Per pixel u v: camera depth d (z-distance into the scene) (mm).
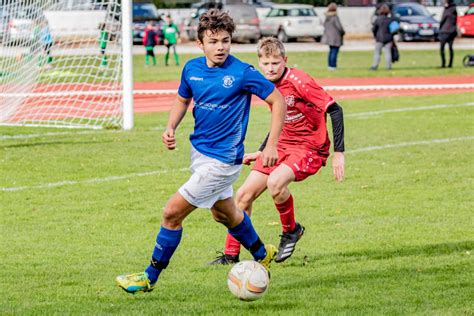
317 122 12555
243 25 74562
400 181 19625
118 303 10750
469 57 53312
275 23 76250
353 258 13039
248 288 10195
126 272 12375
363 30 87250
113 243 14305
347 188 18906
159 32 73438
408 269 12250
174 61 61188
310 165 12508
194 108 10500
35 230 15234
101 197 18156
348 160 22453
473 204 17094
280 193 12266
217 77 10258
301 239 14383
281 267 12594
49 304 10703
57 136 27016
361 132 27266
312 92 12102
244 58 59625
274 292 11156
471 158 22562
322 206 17109
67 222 15867
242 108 10383
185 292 11266
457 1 86438
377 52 51625
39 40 27672
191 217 16281
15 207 17156
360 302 10586
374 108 33531
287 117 12492
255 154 12711
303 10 76500
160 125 29594
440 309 10219
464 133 26844
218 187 10461
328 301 10656
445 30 51688
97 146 24969
